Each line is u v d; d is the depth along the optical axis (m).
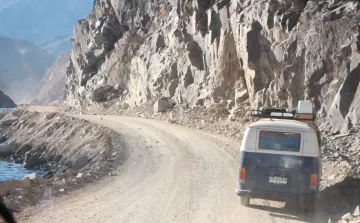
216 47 35.28
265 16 28.58
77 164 25.45
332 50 22.31
